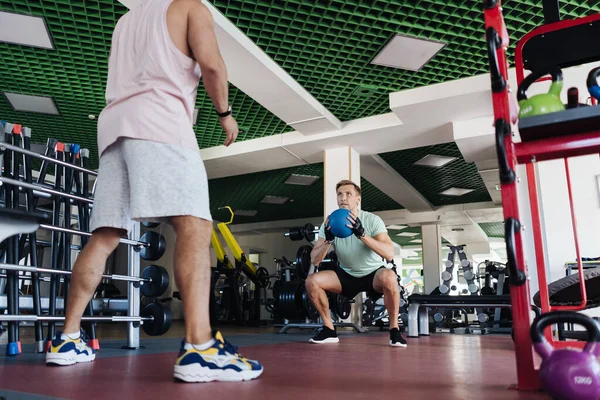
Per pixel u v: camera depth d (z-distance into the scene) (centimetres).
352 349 240
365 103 500
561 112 95
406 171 719
